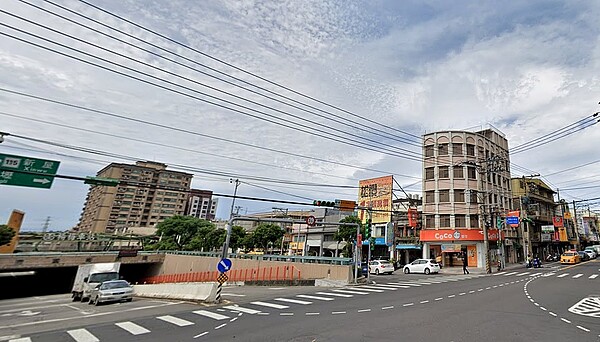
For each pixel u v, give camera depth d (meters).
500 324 9.91
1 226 42.38
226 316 12.16
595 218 84.94
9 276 46.34
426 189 44.59
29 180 16.34
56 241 48.50
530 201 53.59
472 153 44.50
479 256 40.19
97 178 15.32
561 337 8.45
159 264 48.59
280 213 68.25
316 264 27.03
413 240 44.69
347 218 44.25
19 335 9.98
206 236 57.09
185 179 104.00
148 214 98.06
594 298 14.91
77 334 9.80
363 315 11.65
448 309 12.57
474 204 41.88
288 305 14.38
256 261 33.06
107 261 41.94
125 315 13.84
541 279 24.05
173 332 9.80
